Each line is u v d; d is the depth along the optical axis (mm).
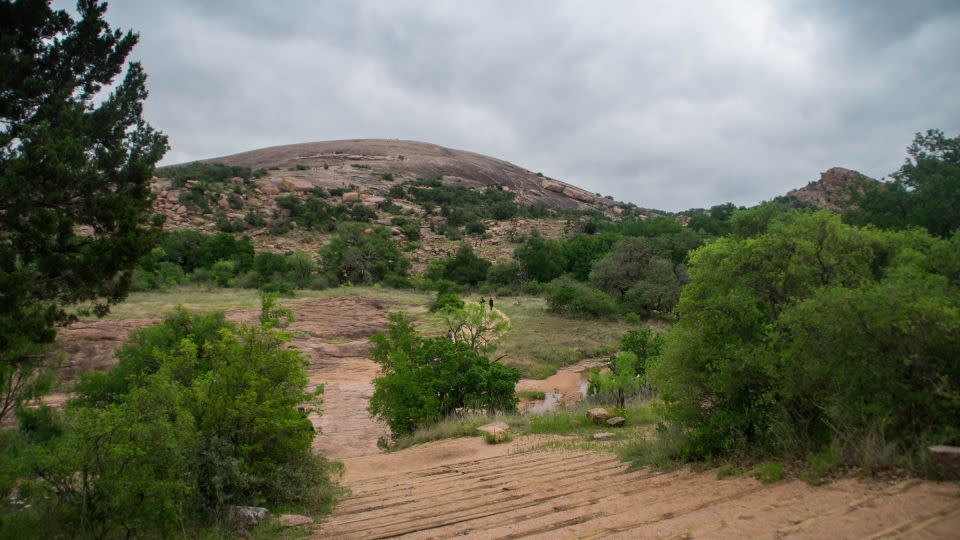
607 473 7027
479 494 6730
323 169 141500
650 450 7641
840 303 5125
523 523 4738
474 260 72125
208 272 56500
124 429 5297
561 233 96625
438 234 97250
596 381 18109
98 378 10945
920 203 18609
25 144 6754
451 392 16578
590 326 43719
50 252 7004
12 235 6895
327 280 59062
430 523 5438
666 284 50188
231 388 7148
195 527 5816
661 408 7484
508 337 37062
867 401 5020
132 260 7227
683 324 7129
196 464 6137
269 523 6004
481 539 4402
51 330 6570
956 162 19547
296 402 7766
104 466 5234
